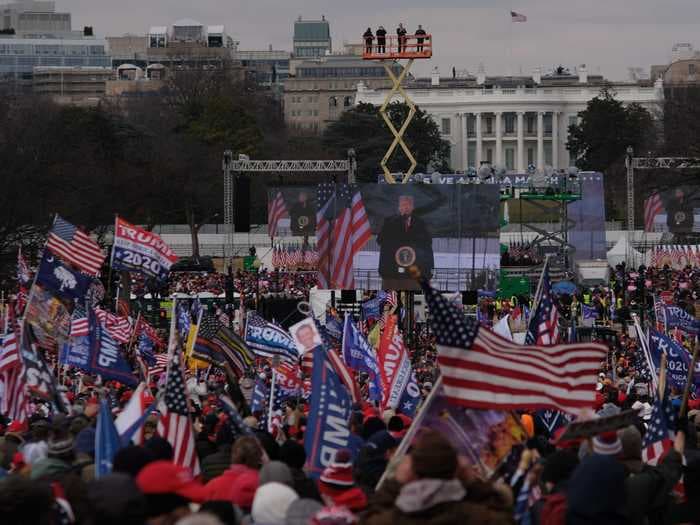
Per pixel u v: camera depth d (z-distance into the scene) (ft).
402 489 155.33
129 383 366.02
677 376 379.35
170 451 202.49
